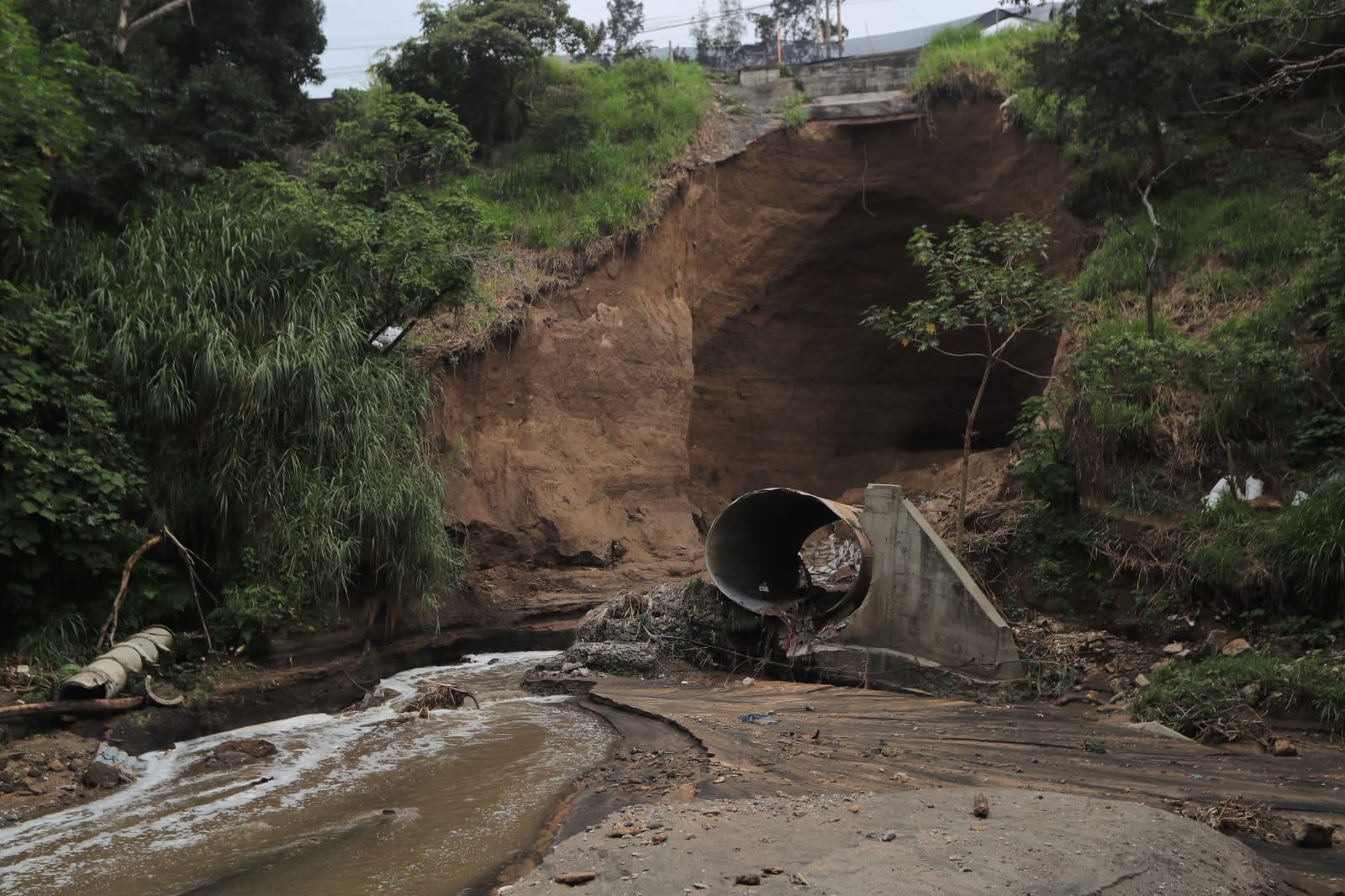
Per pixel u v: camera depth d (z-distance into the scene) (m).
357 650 12.66
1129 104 16.83
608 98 23.47
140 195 14.71
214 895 5.64
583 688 11.68
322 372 12.27
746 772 7.49
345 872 5.92
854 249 23.41
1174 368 13.34
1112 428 12.77
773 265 23.03
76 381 11.05
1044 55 17.52
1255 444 12.42
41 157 13.06
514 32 22.03
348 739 9.55
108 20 17.06
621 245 20.11
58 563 10.61
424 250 13.96
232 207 14.34
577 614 15.63
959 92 21.98
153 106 17.33
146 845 6.58
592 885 4.93
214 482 11.68
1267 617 10.47
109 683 9.51
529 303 18.52
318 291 13.20
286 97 21.30
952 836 5.38
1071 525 12.48
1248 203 16.77
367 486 12.35
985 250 21.53
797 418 23.89
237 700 10.58
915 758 7.90
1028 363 22.72
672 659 13.07
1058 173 20.41
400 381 13.58
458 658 14.09
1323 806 6.52
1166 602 11.22
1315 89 17.66
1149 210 15.23
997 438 24.02
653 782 7.39
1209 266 16.03
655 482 19.38
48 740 8.76
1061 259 19.77
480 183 21.09
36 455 10.30
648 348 19.91
